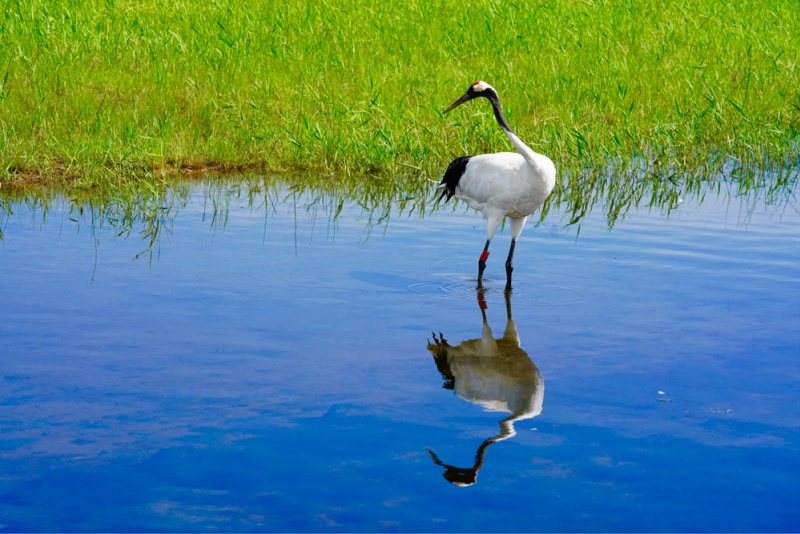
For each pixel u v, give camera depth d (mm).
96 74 21781
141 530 7027
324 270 13117
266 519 7184
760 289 12281
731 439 8391
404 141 19453
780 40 26469
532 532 7062
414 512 7285
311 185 18281
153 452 8117
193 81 21922
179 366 9844
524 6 29062
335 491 7570
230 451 8148
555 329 11016
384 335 10812
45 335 10570
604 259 13703
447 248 14305
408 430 8570
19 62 21734
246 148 19719
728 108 22141
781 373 9734
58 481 7656
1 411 8781
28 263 13078
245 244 14242
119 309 11430
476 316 11461
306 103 21578
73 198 16719
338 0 28844
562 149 19328
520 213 13008
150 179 18188
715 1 30594
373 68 23422
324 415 8828
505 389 9430
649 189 17875
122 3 27344
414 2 29016
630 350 10375
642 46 25828
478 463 8008
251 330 10867
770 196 17344
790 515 7254
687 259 13625
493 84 22672
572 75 23547
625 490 7598
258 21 26359
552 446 8297
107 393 9188
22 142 18547
